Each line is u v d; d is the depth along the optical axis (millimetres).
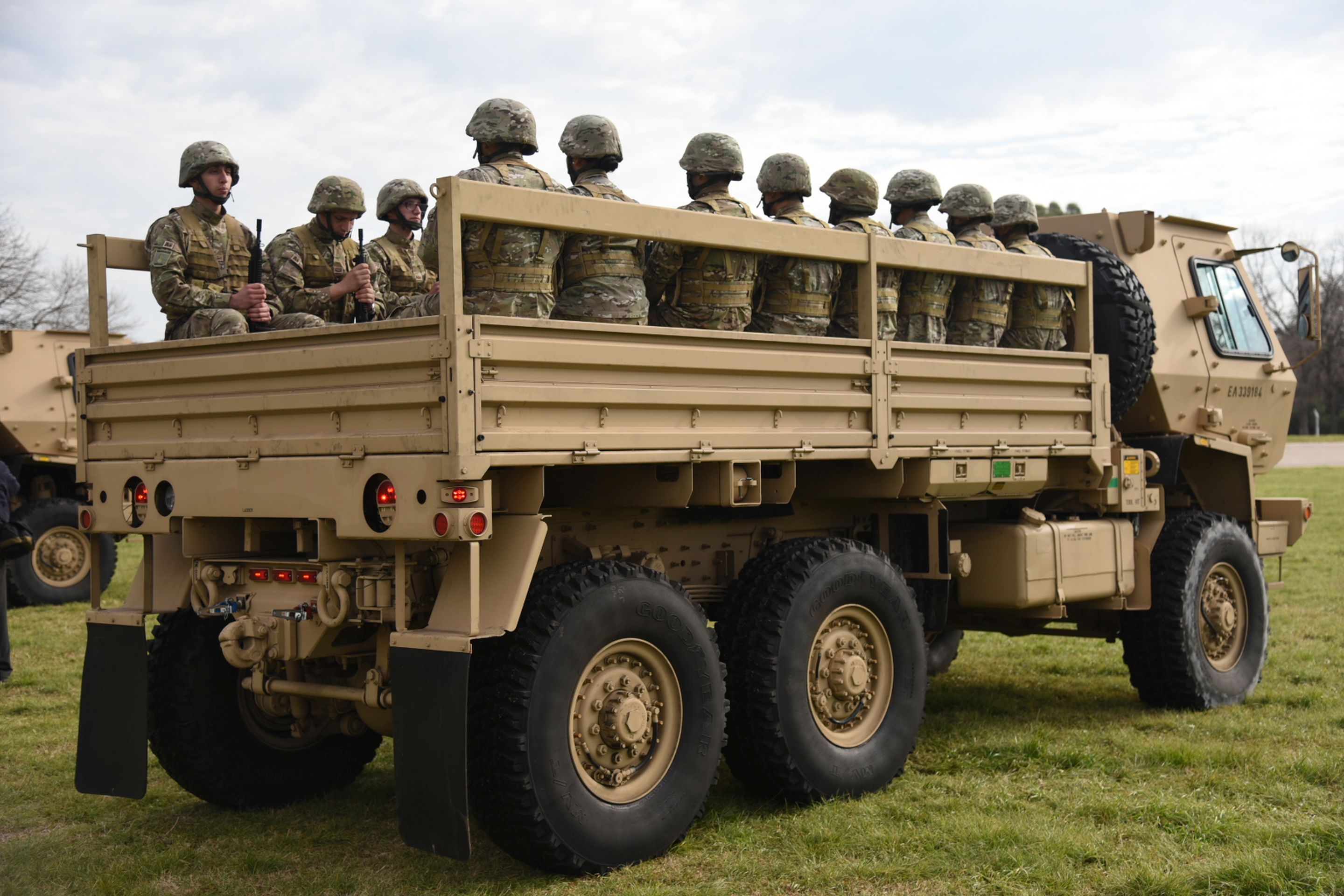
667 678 4344
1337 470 28422
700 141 5164
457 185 3707
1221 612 6883
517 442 3742
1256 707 6754
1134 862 4148
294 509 4086
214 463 4344
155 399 4582
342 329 3912
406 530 3742
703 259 4816
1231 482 7434
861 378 4891
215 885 4164
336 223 5707
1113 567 6426
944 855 4246
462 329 3605
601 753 4168
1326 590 10875
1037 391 5797
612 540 4914
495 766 3879
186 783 4934
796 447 4602
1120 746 5816
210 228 5195
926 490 5215
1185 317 7305
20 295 33500
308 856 4441
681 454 4203
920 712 5273
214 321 4863
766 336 4496
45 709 6957
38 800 5184
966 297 5938
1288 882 3891
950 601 6125
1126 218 7133
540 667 3914
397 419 3803
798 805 4844
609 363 3990
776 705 4672
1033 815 4684
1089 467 6156
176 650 4898
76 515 11805
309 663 4703
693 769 4359
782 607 4723
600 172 4809
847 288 5426
